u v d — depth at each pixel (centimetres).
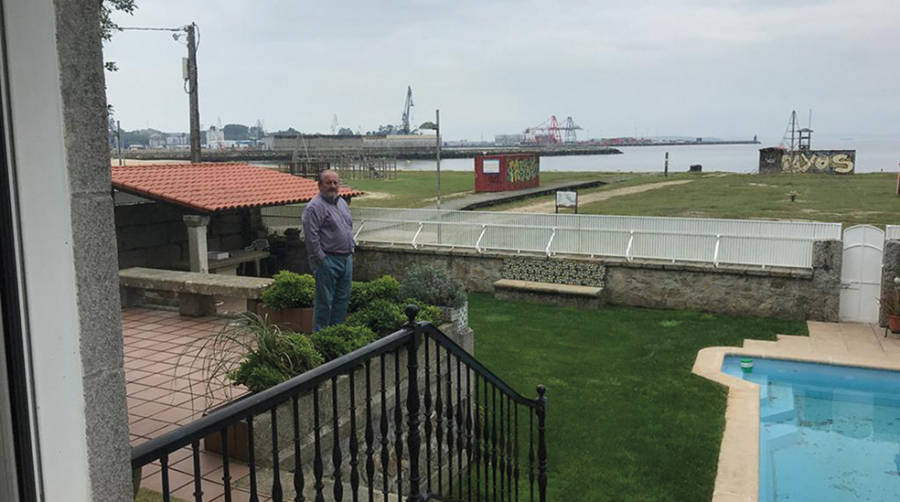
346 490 504
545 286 1516
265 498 445
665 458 732
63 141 158
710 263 1423
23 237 151
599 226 1559
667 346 1167
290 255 1808
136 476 302
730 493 657
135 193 1375
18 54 148
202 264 1398
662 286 1457
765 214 2506
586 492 659
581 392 938
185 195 1398
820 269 1325
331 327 655
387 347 334
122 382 177
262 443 495
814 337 1228
